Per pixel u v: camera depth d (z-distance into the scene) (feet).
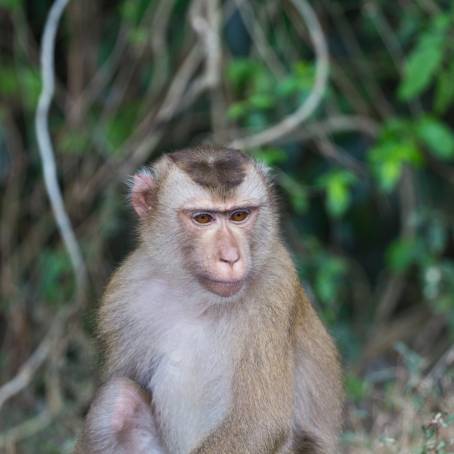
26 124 53.57
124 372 31.19
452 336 47.52
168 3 49.60
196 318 30.17
